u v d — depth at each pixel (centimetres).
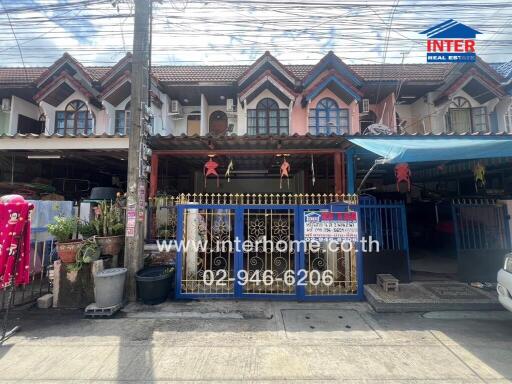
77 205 763
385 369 322
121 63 1123
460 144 497
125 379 305
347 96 1114
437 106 1153
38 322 451
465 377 306
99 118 1162
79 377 309
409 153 460
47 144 668
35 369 323
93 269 512
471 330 419
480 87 1101
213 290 561
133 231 552
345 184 708
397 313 484
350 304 527
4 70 1312
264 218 564
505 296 413
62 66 1143
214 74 1259
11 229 423
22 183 880
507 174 878
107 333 412
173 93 1202
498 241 627
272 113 1161
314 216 548
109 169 1069
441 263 818
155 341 388
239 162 944
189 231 583
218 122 1309
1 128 1216
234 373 316
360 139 596
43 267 594
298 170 1139
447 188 1069
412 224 1110
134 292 543
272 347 372
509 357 345
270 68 1140
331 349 367
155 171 716
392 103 1154
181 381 302
